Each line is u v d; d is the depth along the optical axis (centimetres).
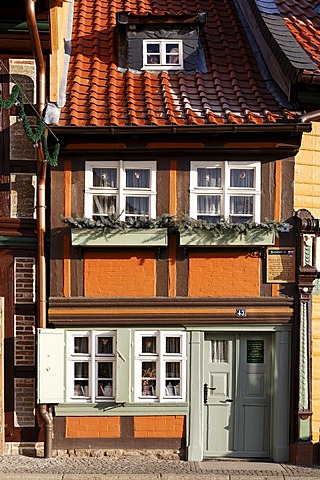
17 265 945
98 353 942
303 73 905
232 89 988
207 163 935
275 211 940
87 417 938
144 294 932
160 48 1033
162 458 940
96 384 939
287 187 941
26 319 945
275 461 940
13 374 944
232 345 962
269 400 962
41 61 902
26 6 837
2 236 938
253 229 917
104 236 911
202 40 1088
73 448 936
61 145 913
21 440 941
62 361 927
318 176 973
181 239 912
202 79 1008
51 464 897
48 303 928
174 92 975
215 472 878
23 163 945
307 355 934
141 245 914
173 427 943
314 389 958
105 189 931
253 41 1105
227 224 905
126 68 1028
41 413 922
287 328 943
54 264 929
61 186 929
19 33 943
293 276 940
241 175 946
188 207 934
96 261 930
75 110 917
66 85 972
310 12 1143
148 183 938
